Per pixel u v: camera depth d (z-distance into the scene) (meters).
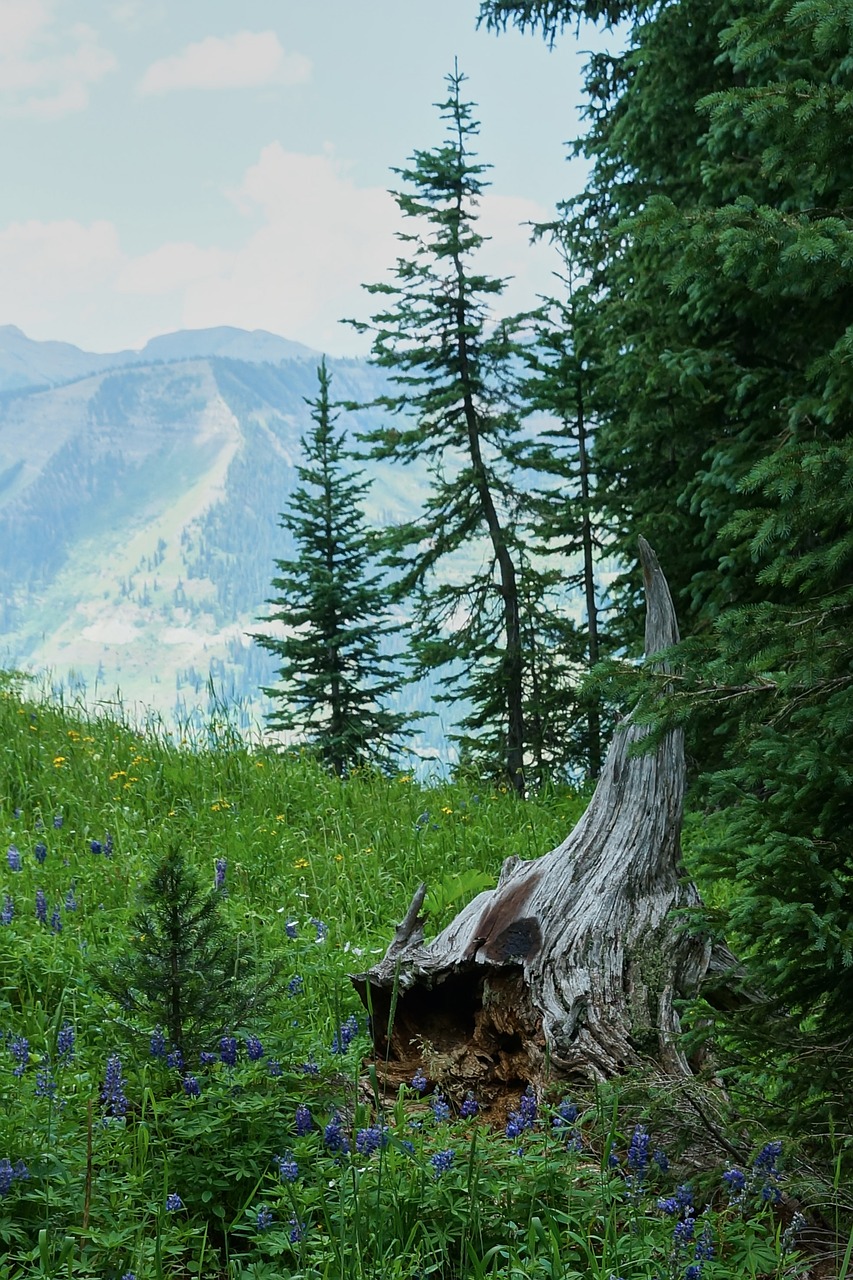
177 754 12.93
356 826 11.54
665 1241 4.21
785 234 5.51
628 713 6.24
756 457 11.07
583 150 18.27
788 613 5.42
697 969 6.16
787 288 5.89
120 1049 5.31
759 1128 4.70
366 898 9.52
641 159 14.58
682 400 12.86
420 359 22.03
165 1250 3.97
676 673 5.66
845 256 5.35
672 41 13.30
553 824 12.34
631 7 17.20
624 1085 5.23
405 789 13.22
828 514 5.47
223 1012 5.30
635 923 6.25
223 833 10.62
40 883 8.84
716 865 5.20
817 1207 4.74
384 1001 6.23
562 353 20.88
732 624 5.40
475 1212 4.15
